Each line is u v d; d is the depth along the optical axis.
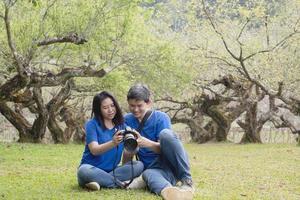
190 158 13.20
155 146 6.35
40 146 16.56
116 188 6.62
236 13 20.67
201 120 28.28
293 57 21.22
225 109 26.91
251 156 14.03
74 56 18.45
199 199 6.09
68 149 15.47
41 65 17.81
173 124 32.25
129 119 6.80
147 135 6.63
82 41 14.73
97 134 6.68
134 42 19.03
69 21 15.66
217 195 6.46
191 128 28.39
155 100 25.28
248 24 21.25
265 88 19.89
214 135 27.36
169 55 20.08
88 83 21.31
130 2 15.91
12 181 7.44
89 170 6.51
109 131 6.75
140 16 19.50
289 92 22.17
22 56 15.06
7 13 12.70
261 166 10.66
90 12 15.64
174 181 6.48
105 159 6.69
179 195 5.77
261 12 19.08
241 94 24.70
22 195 6.17
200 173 9.09
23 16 15.67
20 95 19.06
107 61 17.81
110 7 16.02
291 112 23.25
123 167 6.66
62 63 18.62
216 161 12.09
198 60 22.14
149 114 6.66
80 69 16.59
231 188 7.16
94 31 16.06
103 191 6.41
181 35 23.08
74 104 24.55
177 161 6.30
